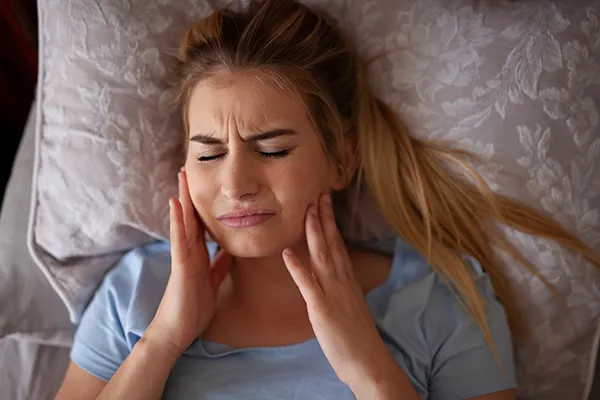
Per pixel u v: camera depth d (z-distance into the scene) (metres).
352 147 0.93
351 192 0.97
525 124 0.86
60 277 0.95
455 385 0.83
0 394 0.94
